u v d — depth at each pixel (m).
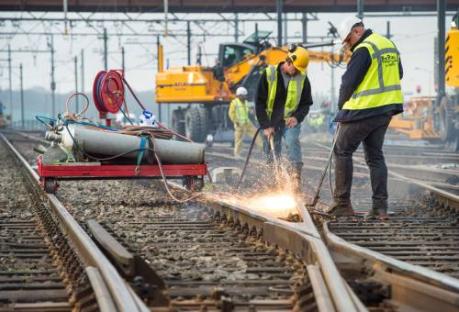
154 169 22.00
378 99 17.12
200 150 22.45
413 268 9.53
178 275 11.19
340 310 7.82
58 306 9.39
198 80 62.47
